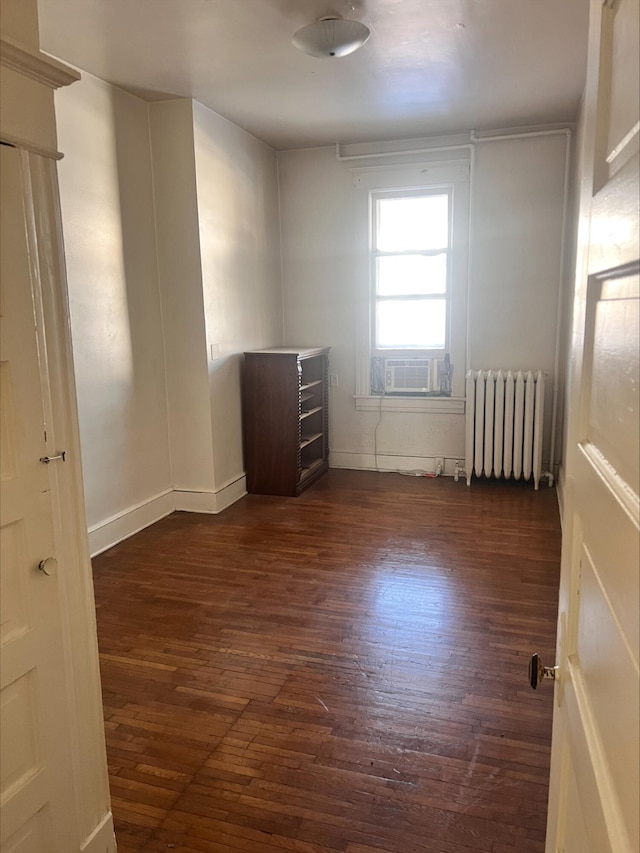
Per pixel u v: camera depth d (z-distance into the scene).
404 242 5.09
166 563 3.51
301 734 2.10
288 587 3.19
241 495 4.71
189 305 4.11
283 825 1.73
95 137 3.48
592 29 0.94
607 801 0.71
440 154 4.80
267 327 5.11
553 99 3.97
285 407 4.58
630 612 0.64
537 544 3.68
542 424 4.71
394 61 3.30
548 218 4.66
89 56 3.19
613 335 0.75
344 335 5.29
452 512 4.28
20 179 1.20
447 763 1.95
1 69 1.14
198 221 3.98
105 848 1.55
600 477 0.79
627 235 0.67
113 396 3.75
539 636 2.67
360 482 5.05
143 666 2.51
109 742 2.08
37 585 1.28
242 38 2.99
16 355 1.21
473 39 3.03
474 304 4.92
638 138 0.63
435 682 2.37
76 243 3.38
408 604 2.98
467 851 1.63
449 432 5.19
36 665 1.29
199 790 1.86
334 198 5.10
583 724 0.87
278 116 4.23
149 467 4.12
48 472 1.30
